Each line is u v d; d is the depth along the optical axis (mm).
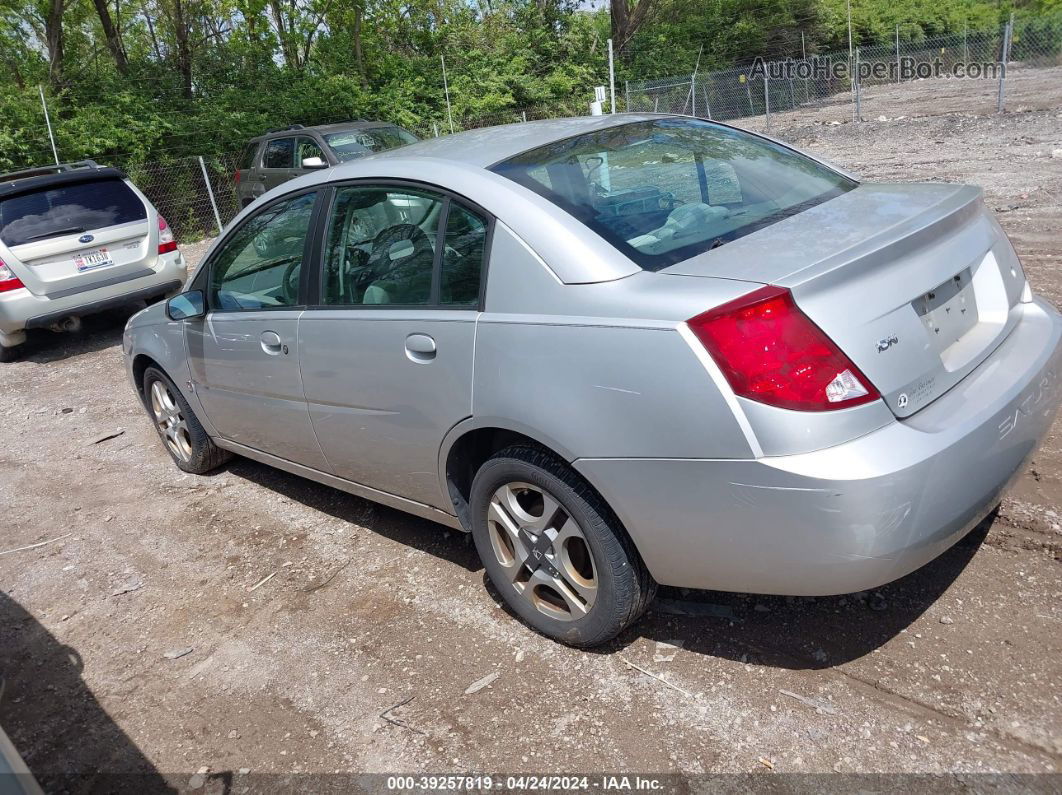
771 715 2484
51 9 18734
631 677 2727
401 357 3000
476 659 2932
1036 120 14000
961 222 2602
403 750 2572
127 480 5016
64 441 5922
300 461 3904
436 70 24875
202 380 4262
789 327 2137
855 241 2363
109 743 2807
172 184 16594
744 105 27062
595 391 2408
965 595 2852
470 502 3061
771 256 2365
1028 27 26484
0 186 8062
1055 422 3934
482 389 2719
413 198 3045
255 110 19312
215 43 22109
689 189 2957
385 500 3533
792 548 2213
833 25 36781
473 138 3387
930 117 16766
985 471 2336
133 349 4871
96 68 19641
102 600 3709
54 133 15297
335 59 24094
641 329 2309
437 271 2916
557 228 2598
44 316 8062
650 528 2443
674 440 2277
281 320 3551
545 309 2551
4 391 7520
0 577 4055
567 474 2617
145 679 3117
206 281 4082
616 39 31781
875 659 2639
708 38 33969
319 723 2746
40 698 3102
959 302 2541
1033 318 2797
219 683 3023
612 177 2947
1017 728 2312
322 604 3408
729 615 2949
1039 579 2871
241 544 4008
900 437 2166
